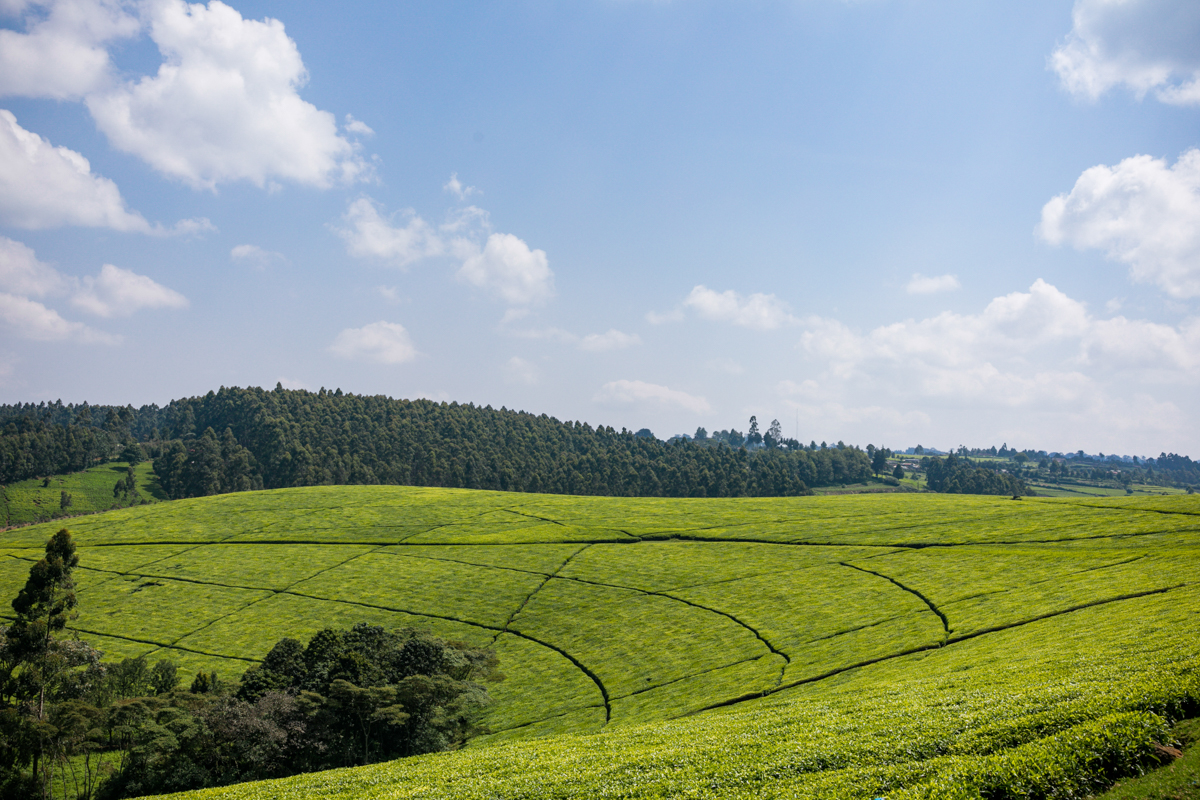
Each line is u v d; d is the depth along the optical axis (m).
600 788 25.27
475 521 132.75
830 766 23.11
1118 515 92.75
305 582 101.69
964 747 21.59
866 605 71.19
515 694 65.62
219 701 57.34
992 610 59.69
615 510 137.75
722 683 57.75
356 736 55.62
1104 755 18.62
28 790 52.91
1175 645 32.97
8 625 87.19
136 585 102.31
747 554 98.88
